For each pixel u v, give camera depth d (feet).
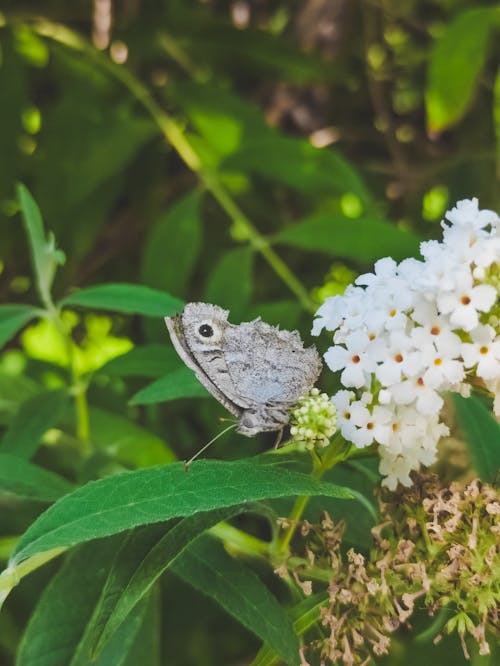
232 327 0.74
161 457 1.08
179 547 0.73
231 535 0.84
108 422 1.09
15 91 1.36
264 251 1.15
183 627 1.17
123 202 1.45
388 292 0.73
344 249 1.12
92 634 0.74
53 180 1.32
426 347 0.72
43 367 1.33
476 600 0.75
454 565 0.74
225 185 1.38
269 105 1.51
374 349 0.72
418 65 1.59
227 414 1.18
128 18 1.44
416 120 1.56
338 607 0.76
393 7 1.53
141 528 0.74
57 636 0.80
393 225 1.12
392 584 0.76
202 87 1.32
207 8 1.53
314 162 1.21
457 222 0.73
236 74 1.50
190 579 0.78
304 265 1.44
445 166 1.50
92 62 1.38
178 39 1.41
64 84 1.39
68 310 1.42
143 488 0.70
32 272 1.39
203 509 0.69
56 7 1.40
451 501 0.75
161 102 1.43
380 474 0.84
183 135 1.31
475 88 1.38
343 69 1.42
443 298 0.71
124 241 1.44
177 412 1.24
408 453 0.77
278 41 1.40
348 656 0.74
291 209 1.43
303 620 0.78
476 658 0.81
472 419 0.87
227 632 1.26
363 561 0.75
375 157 1.57
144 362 0.99
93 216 1.34
